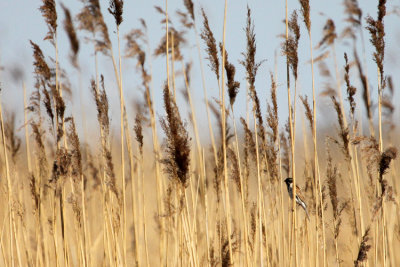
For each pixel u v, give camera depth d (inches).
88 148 973.8
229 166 806.5
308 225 842.8
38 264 878.4
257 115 787.4
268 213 839.7
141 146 835.4
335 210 770.2
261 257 761.6
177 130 708.0
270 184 833.5
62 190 797.2
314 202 831.7
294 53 700.7
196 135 917.2
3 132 830.5
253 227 800.9
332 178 770.2
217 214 806.5
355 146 812.0
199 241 895.1
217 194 808.9
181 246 761.6
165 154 753.6
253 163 826.8
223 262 741.9
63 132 790.5
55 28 792.3
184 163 715.4
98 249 1008.9
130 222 1039.0
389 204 873.5
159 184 879.1
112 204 818.8
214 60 764.6
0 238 829.2
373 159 692.7
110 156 800.3
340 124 789.2
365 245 698.8
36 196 840.3
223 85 741.3
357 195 802.8
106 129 799.7
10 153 885.2
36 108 820.0
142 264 937.5
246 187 834.8
